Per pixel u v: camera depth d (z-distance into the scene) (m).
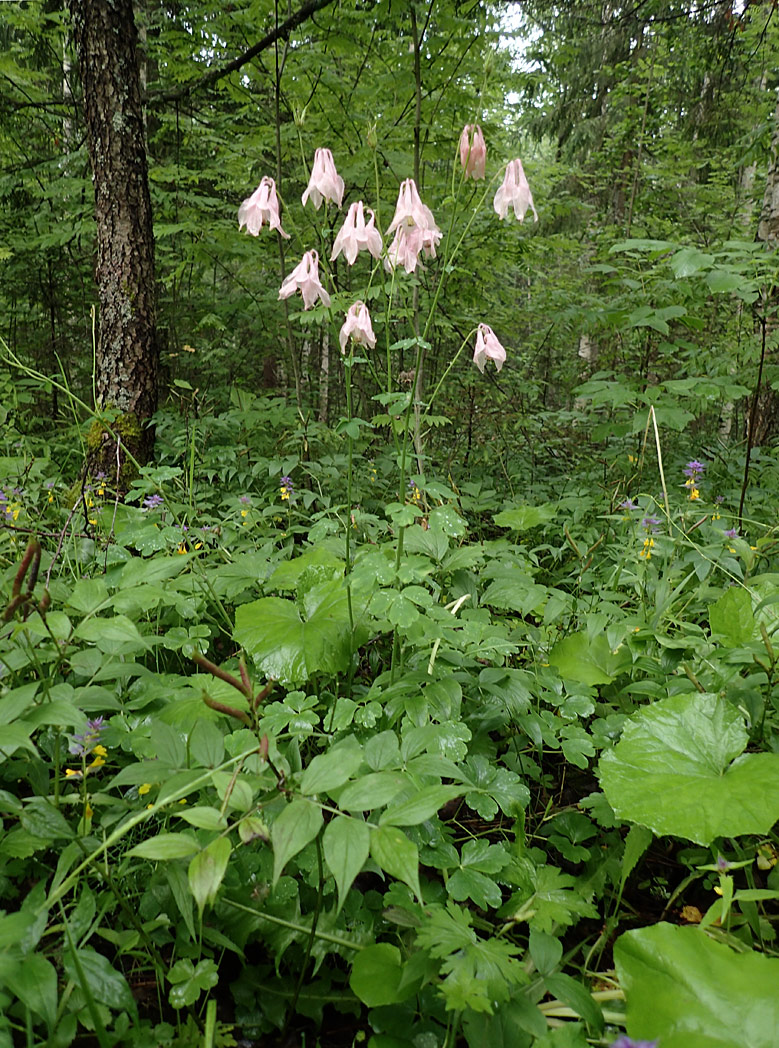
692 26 7.04
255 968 1.34
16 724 1.18
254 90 6.18
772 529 2.79
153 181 6.33
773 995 1.04
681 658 1.99
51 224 6.43
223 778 1.06
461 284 5.43
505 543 2.92
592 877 1.56
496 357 1.99
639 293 3.86
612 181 8.31
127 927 1.36
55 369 7.09
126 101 4.43
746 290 3.12
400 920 1.30
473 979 1.08
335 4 4.35
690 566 2.74
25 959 1.01
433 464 5.21
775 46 6.63
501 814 1.83
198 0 5.34
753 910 1.37
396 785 1.05
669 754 1.59
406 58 4.22
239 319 6.75
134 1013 1.12
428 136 4.71
